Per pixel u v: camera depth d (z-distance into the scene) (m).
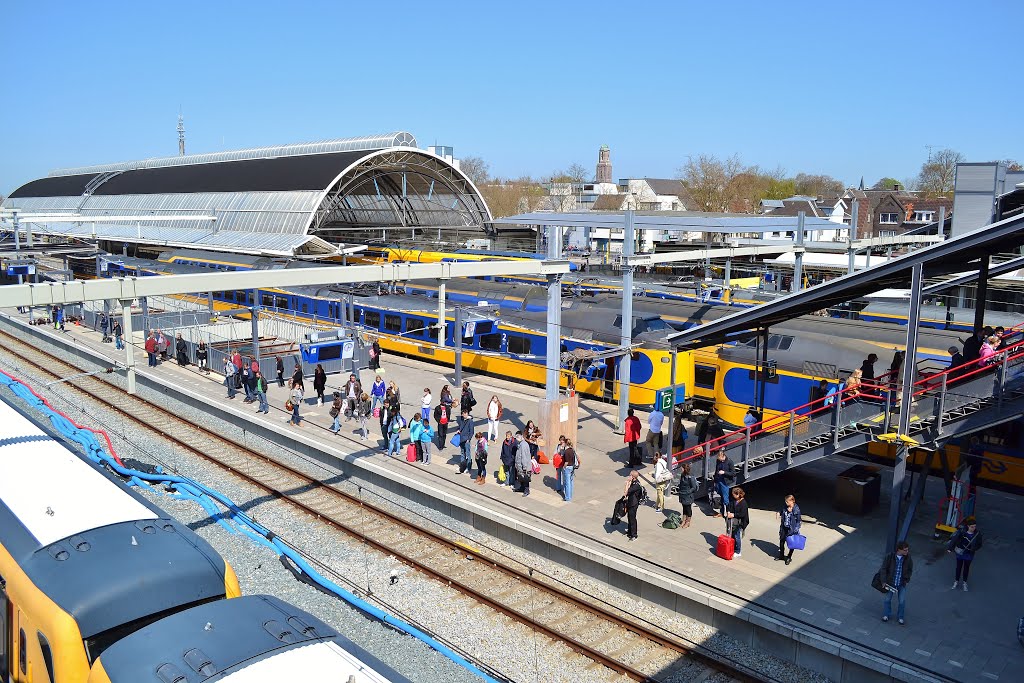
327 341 30.67
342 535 18.84
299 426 25.95
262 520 19.61
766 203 94.88
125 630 9.30
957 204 39.38
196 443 25.80
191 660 8.03
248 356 31.50
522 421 26.92
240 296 48.91
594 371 30.23
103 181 85.38
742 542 17.44
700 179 102.38
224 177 65.88
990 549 17.12
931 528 18.28
